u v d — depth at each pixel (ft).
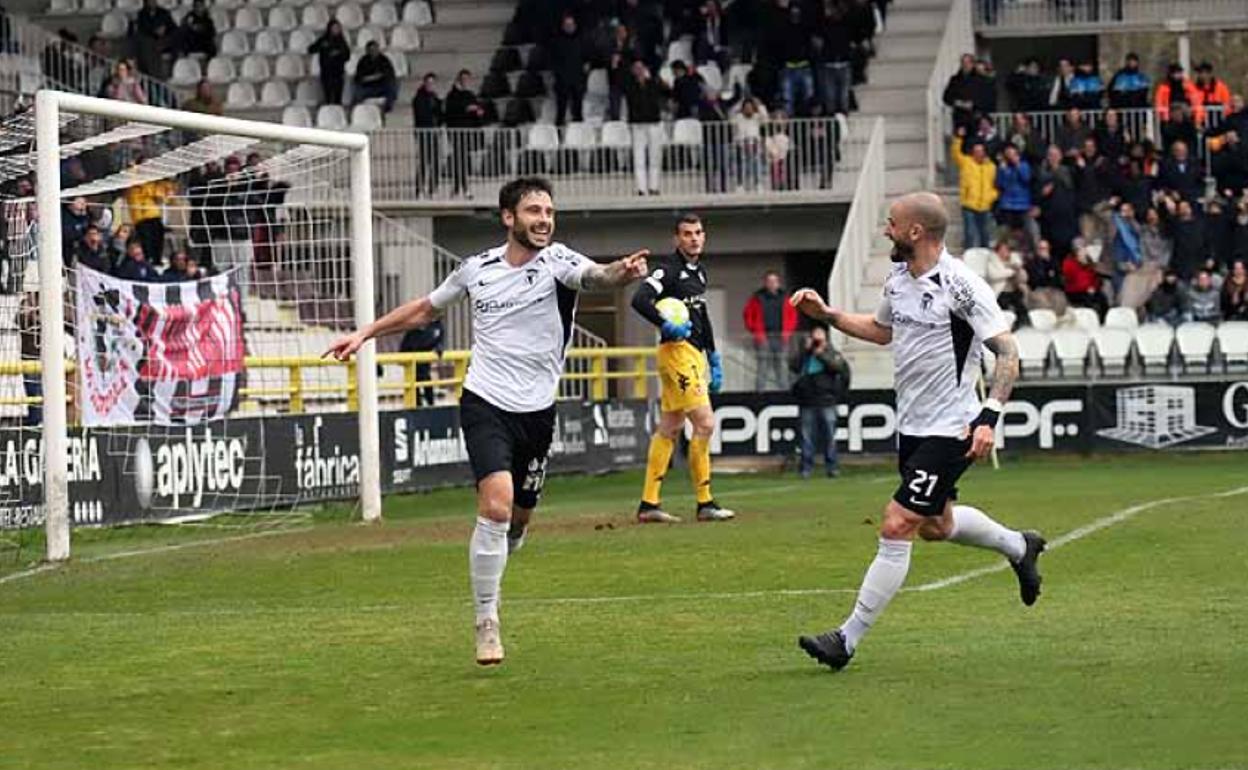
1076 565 120.26
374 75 305.94
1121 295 270.67
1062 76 298.97
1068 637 91.50
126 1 324.39
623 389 252.01
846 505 171.01
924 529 87.10
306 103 313.32
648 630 97.40
